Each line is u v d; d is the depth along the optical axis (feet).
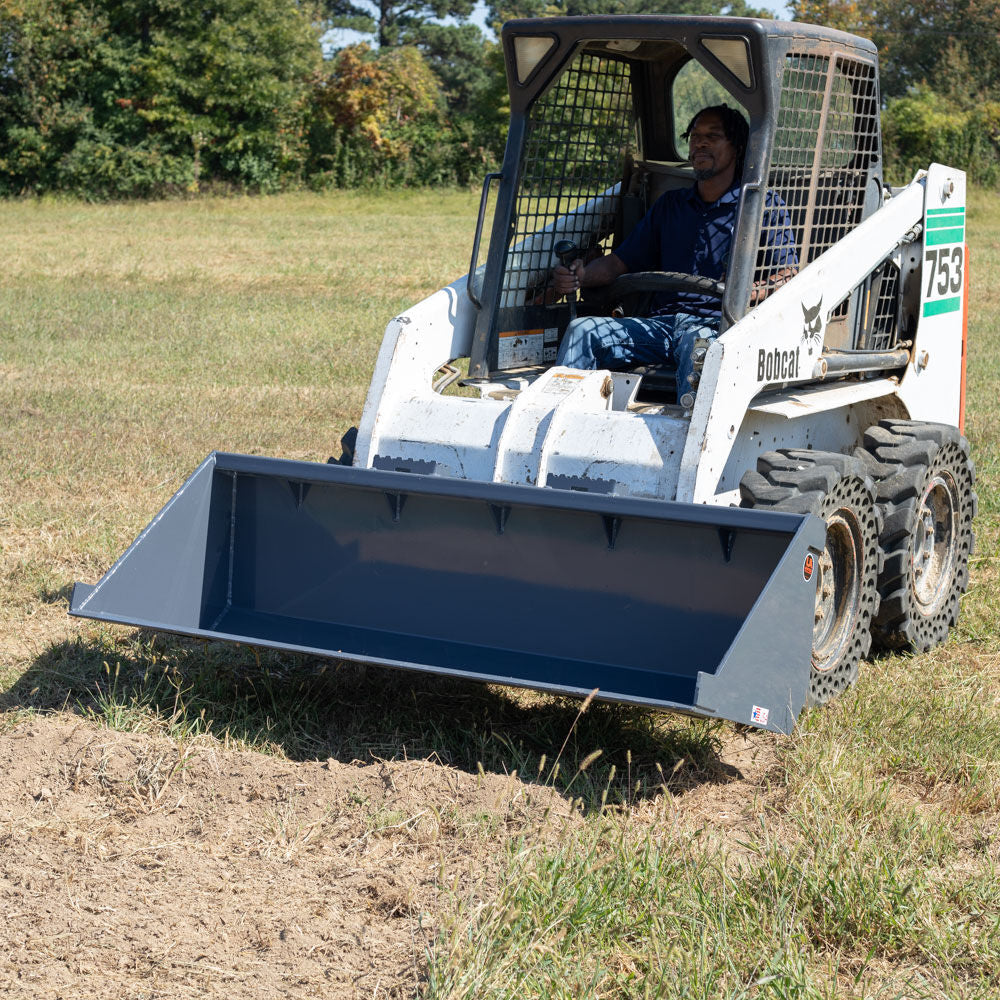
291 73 150.20
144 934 11.34
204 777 14.33
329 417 35.04
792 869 12.35
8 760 14.56
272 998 10.48
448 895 11.92
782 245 17.97
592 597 16.05
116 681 17.11
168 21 147.74
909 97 150.30
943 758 15.47
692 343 17.53
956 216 21.80
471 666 16.34
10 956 10.94
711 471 16.21
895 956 11.55
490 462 17.24
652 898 11.94
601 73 20.51
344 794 14.05
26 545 23.56
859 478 17.11
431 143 156.87
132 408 35.83
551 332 20.92
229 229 102.94
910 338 20.97
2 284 67.46
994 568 23.45
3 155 143.95
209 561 17.57
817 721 16.49
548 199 20.31
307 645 17.10
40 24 142.00
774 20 17.06
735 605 15.33
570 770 15.20
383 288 67.05
